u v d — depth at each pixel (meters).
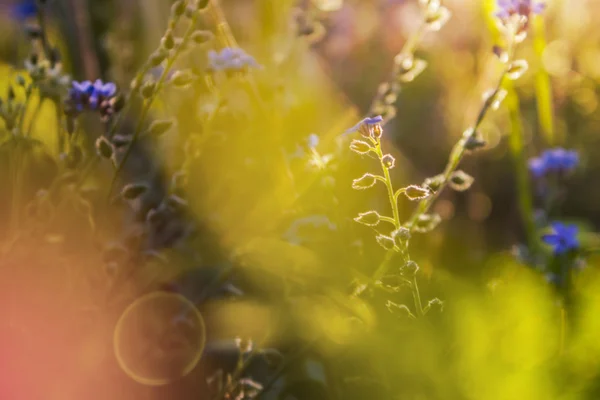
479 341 0.38
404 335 0.39
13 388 0.41
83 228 0.45
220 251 0.47
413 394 0.38
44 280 0.42
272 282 0.45
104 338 0.42
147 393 0.43
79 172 0.43
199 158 0.48
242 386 0.42
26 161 0.44
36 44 0.48
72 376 0.41
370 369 0.40
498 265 0.47
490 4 0.47
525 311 0.39
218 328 0.45
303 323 0.43
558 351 0.38
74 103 0.41
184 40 0.41
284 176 0.46
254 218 0.47
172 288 0.46
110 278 0.43
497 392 0.38
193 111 0.46
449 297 0.39
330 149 0.48
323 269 0.43
